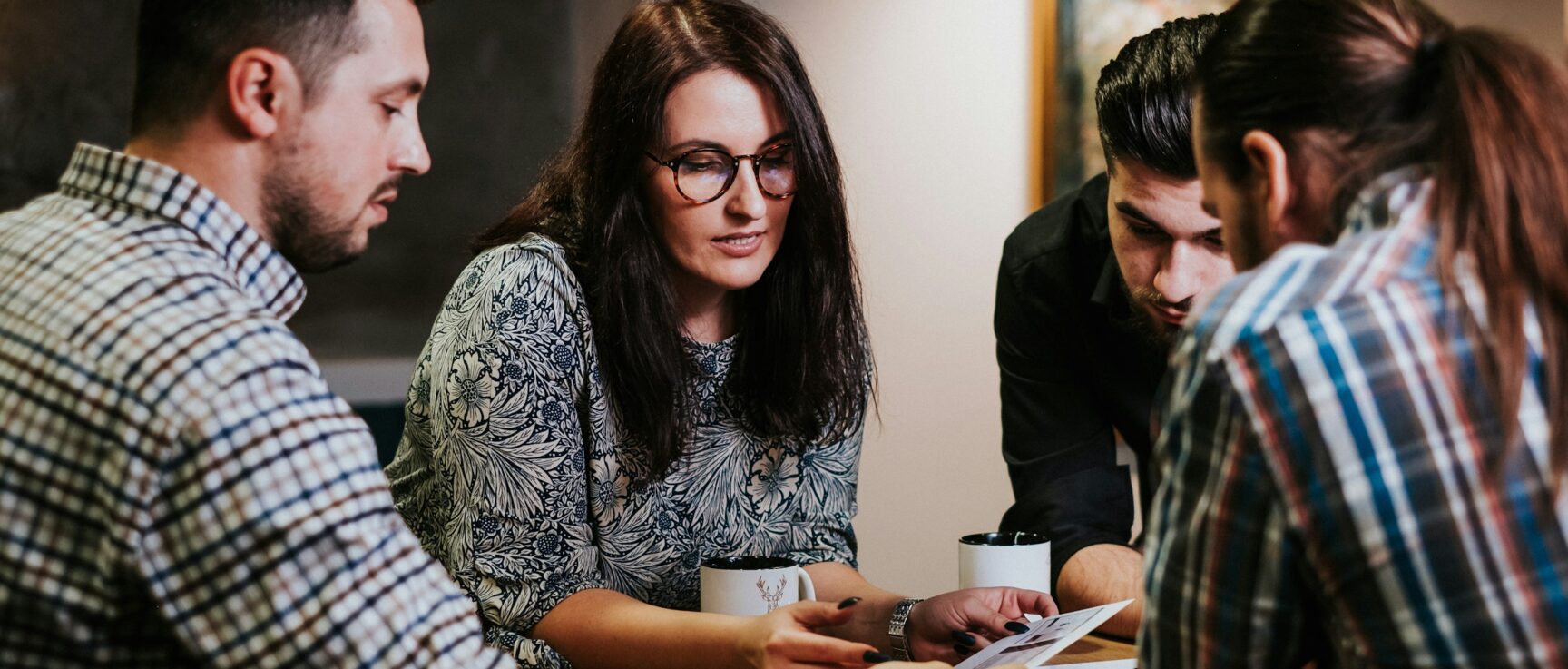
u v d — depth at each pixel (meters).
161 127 1.03
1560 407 0.77
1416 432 0.78
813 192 1.59
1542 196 0.78
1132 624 1.54
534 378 1.53
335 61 1.03
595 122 1.56
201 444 0.90
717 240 1.53
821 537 1.76
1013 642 1.35
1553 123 0.79
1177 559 0.88
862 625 1.54
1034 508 1.83
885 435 3.29
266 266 1.05
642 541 1.65
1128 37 3.08
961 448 3.30
